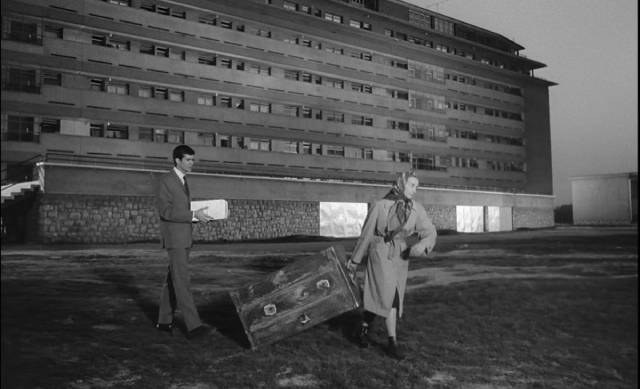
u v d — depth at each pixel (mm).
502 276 10367
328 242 28578
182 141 32656
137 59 31016
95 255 15844
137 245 22406
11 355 4293
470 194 46688
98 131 29656
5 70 26984
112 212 25156
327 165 39062
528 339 5117
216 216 5012
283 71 37719
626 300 7281
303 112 38906
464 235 36250
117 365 4121
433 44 49156
